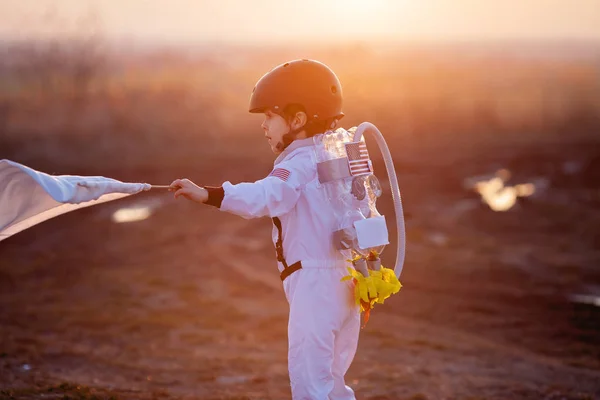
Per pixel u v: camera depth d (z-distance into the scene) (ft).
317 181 13.65
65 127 112.27
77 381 24.11
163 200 70.18
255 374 27.53
